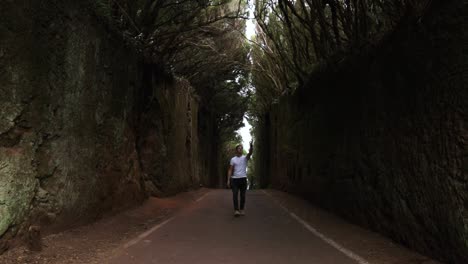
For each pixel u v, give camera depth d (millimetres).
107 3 10711
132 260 6812
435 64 6527
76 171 8758
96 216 9891
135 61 13125
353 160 10562
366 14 10305
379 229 8938
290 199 17500
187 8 15609
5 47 6246
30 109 6969
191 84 27234
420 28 7020
